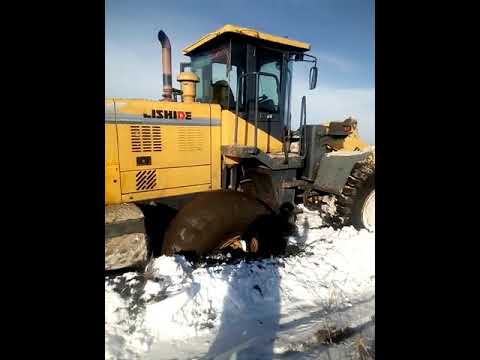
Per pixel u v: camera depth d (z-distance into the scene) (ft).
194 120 11.50
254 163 13.37
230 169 12.96
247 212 10.53
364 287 9.32
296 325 7.25
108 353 5.67
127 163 10.11
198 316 7.00
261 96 13.46
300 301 8.30
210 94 13.44
